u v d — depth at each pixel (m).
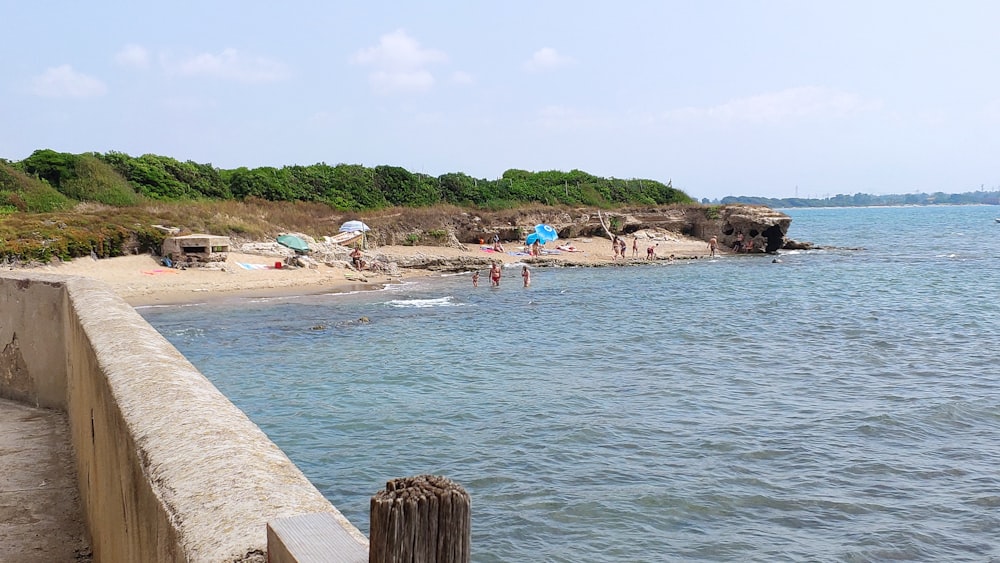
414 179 74.75
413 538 1.75
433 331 31.41
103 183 52.03
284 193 64.12
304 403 19.47
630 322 34.31
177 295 38.28
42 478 6.73
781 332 31.16
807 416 17.97
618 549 11.28
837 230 140.62
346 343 28.38
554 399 19.81
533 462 14.88
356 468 14.59
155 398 3.76
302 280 44.88
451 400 19.77
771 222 74.38
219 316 34.03
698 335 30.64
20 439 7.64
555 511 12.58
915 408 18.50
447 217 67.31
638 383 21.78
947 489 13.40
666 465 14.68
